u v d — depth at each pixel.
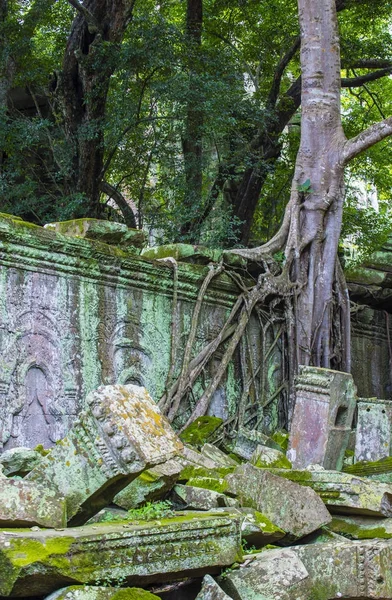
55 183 19.05
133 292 12.70
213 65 18.03
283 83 25.02
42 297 11.33
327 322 14.84
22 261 11.09
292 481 7.86
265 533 7.14
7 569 5.22
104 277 12.19
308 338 14.61
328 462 11.22
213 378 13.53
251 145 19.69
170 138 18.73
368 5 20.34
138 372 12.59
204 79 17.62
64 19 20.42
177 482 8.42
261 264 14.70
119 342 12.33
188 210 18.45
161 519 6.26
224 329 13.86
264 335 14.33
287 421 14.34
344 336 15.34
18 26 18.62
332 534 7.45
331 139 15.51
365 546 6.57
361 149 15.29
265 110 18.52
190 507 7.59
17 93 20.94
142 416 6.41
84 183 18.20
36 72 18.91
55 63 20.19
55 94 18.91
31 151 19.67
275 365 14.64
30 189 18.41
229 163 19.47
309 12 15.86
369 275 18.59
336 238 15.16
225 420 13.84
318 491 8.05
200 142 18.38
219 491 7.95
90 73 17.95
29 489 5.98
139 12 20.00
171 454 6.35
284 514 7.50
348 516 8.03
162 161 19.00
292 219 15.05
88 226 12.10
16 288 11.00
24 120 18.47
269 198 22.48
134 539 5.68
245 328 14.15
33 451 7.87
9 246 10.91
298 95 20.23
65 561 5.34
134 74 18.78
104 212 19.89
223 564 6.15
